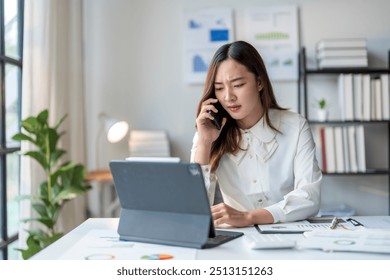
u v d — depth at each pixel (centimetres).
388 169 356
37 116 245
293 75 352
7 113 274
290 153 170
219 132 165
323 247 112
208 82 165
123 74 360
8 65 273
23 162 263
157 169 117
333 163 330
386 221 147
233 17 356
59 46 306
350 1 354
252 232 134
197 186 113
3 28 262
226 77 157
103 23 360
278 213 145
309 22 355
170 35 359
